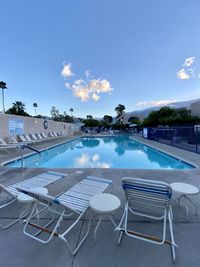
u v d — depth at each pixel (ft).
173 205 11.78
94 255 7.62
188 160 27.50
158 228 9.42
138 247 8.08
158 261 7.30
